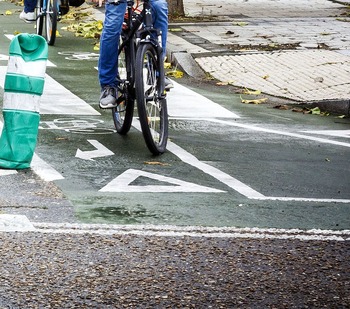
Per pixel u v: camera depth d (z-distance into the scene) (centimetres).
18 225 774
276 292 653
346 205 895
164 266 693
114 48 1088
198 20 2327
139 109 1037
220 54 1853
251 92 1608
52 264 687
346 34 2141
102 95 1116
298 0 2903
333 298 646
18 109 973
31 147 981
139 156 1073
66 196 875
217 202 880
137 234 763
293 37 2072
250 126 1320
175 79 1716
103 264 691
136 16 1084
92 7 2619
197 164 1046
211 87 1656
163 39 1098
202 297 638
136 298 630
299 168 1055
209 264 702
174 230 779
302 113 1469
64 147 1102
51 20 1967
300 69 1747
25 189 894
